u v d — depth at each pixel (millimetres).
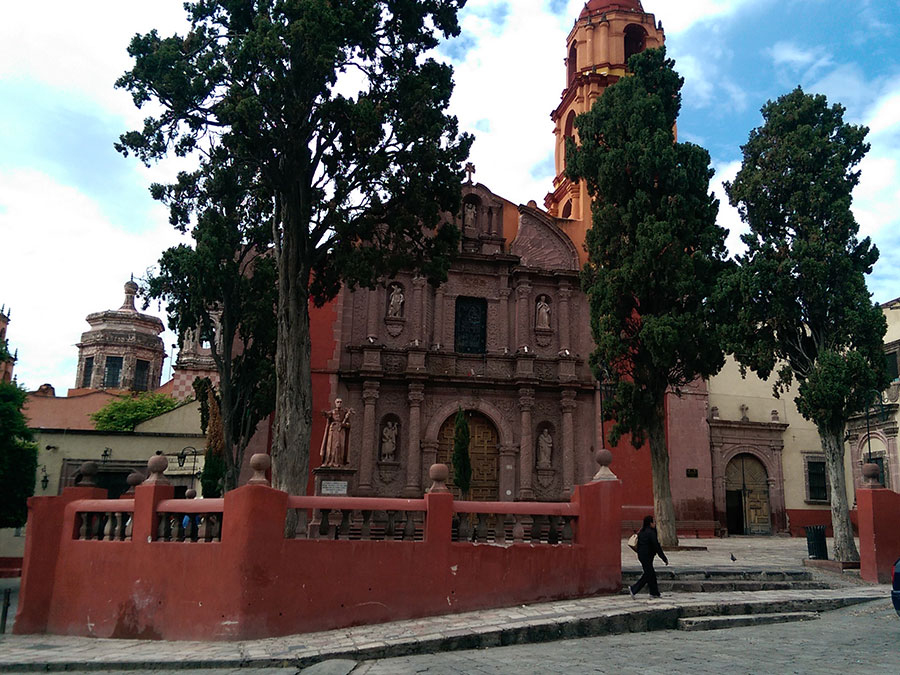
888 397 28906
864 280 18016
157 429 29875
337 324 27922
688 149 23625
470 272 29562
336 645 9711
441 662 8812
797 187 18891
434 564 11477
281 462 15109
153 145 15141
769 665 8156
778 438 32344
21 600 12156
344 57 15391
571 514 12422
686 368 22859
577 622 10414
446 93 16969
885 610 11938
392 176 16203
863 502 15164
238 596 10562
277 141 15062
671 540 21797
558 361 29219
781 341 18812
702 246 23062
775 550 22172
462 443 25062
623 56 33906
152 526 11633
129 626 11297
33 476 21016
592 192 25234
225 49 14430
